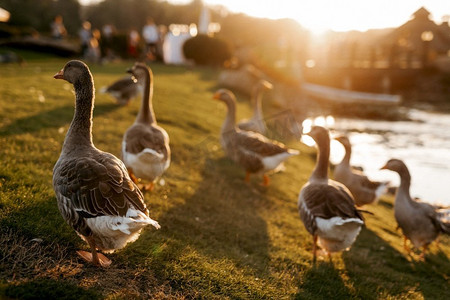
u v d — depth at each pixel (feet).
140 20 295.48
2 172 18.98
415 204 24.53
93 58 85.51
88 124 15.07
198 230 20.11
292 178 34.71
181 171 27.96
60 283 13.01
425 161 59.21
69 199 12.99
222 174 30.55
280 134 42.70
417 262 23.91
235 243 20.27
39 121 29.50
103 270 14.48
